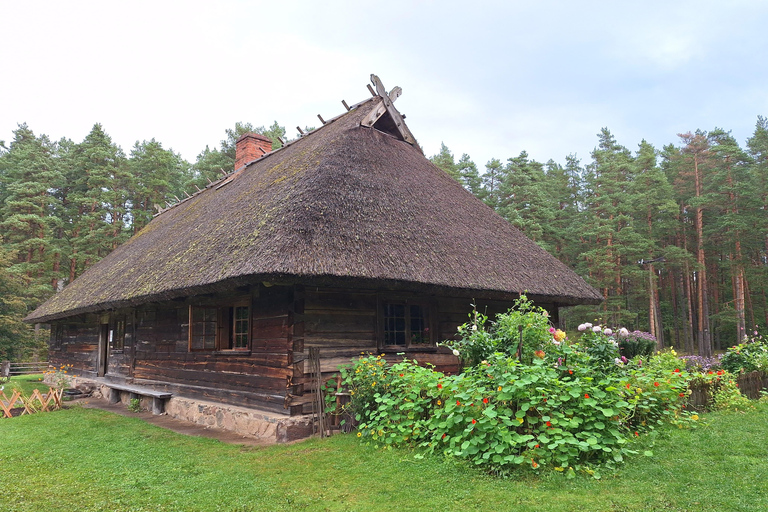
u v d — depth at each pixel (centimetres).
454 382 526
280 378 707
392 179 968
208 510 421
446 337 902
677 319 3609
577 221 3562
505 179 3588
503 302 1021
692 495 380
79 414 945
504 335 631
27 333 2042
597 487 404
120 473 538
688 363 963
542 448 453
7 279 1934
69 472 546
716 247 3167
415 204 931
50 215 3259
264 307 763
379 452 553
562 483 416
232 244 744
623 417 519
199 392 896
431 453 518
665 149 4331
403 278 693
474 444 474
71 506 438
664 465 448
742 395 749
